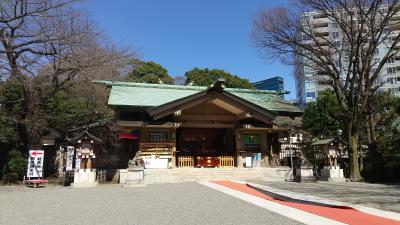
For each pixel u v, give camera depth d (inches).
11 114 737.6
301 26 751.1
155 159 758.5
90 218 284.0
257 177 709.3
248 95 999.6
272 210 324.2
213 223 265.0
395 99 933.8
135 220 275.6
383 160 756.0
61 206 347.9
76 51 684.1
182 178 664.4
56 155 827.4
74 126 826.8
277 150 844.6
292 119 883.4
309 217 290.4
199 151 852.6
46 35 642.2
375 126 888.3
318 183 638.5
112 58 759.7
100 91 857.5
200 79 1587.1
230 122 832.3
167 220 275.4
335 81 763.4
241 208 333.1
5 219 281.6
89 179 585.3
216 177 689.6
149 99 810.8
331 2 705.6
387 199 398.6
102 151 760.3
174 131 784.3
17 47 655.8
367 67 733.3
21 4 636.7
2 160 751.7
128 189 511.5
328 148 720.3
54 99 825.5
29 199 406.9
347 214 305.7
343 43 806.5
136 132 770.2
